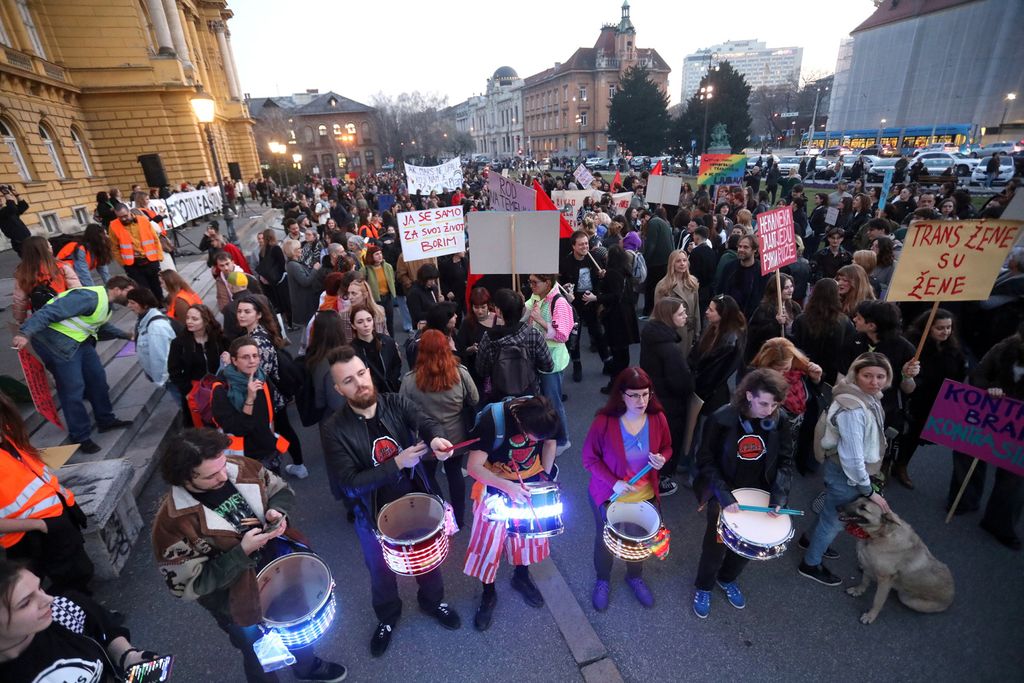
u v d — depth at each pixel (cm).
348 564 382
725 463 296
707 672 291
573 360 666
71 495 314
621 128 5978
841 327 440
